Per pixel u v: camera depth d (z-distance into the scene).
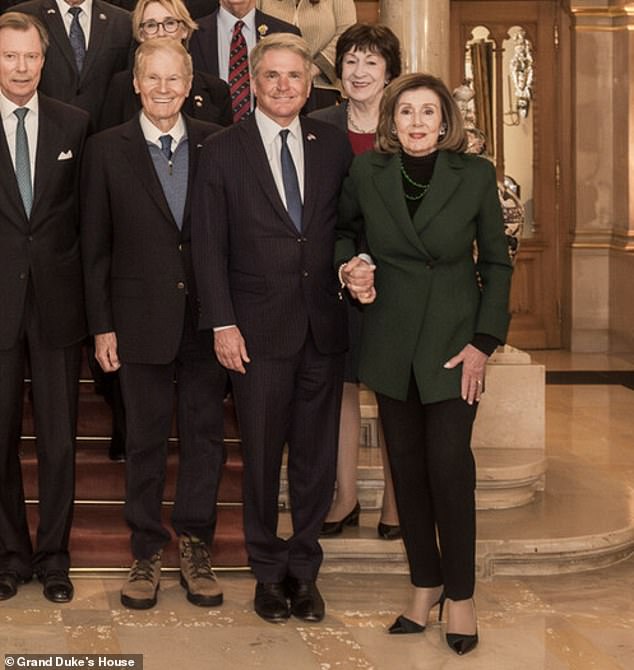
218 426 5.11
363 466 5.87
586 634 4.76
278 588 4.90
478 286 4.61
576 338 11.51
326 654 4.53
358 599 5.12
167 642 4.62
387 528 5.44
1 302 4.84
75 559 5.34
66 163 4.88
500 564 5.47
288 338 4.74
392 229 4.48
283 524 5.66
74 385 5.00
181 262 4.90
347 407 5.46
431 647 4.60
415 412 4.57
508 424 6.46
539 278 11.66
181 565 5.14
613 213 11.43
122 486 5.68
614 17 11.26
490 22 11.43
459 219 4.45
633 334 11.12
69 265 4.93
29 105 4.85
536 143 11.54
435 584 4.71
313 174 4.77
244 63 5.87
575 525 5.70
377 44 5.24
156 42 4.81
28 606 4.95
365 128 5.37
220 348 4.73
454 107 4.50
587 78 11.35
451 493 4.47
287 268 4.72
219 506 5.62
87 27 5.66
